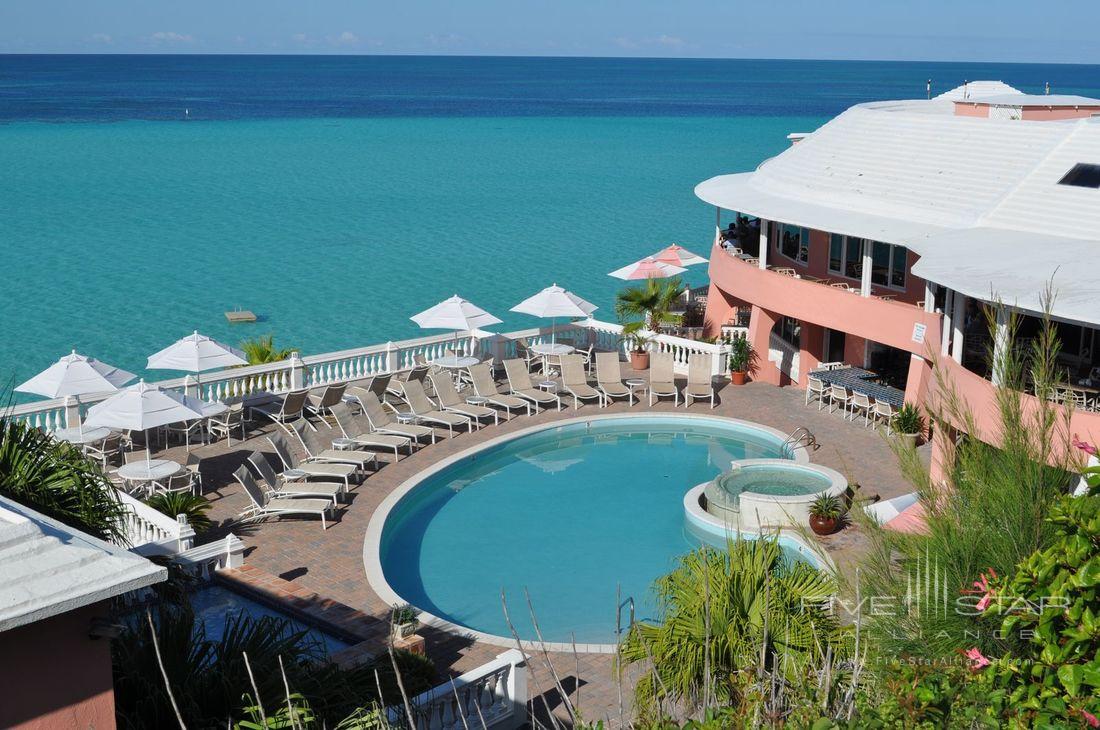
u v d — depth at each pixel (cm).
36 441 1166
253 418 2914
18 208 7269
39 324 4456
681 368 3456
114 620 848
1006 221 2769
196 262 5697
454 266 5659
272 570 2031
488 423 2941
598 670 1678
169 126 14412
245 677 1014
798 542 2130
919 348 2738
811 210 3155
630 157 10812
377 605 1898
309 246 6138
